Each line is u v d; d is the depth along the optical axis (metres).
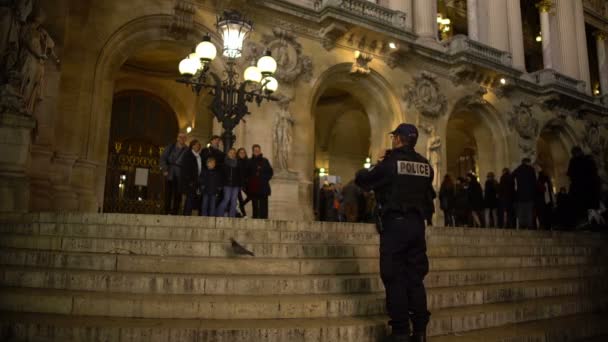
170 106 18.88
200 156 9.79
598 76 30.56
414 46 17.81
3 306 4.25
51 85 10.40
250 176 10.16
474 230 9.61
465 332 4.51
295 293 4.85
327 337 3.89
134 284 4.60
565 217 13.09
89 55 12.22
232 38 9.17
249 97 9.52
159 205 17.91
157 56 16.81
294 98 14.95
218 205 9.64
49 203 10.04
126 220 6.77
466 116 21.02
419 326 3.78
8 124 8.59
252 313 4.23
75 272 4.80
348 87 17.45
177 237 6.27
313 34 15.69
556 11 25.44
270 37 14.70
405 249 3.84
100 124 12.34
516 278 6.82
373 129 17.81
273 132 14.20
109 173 17.19
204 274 5.13
